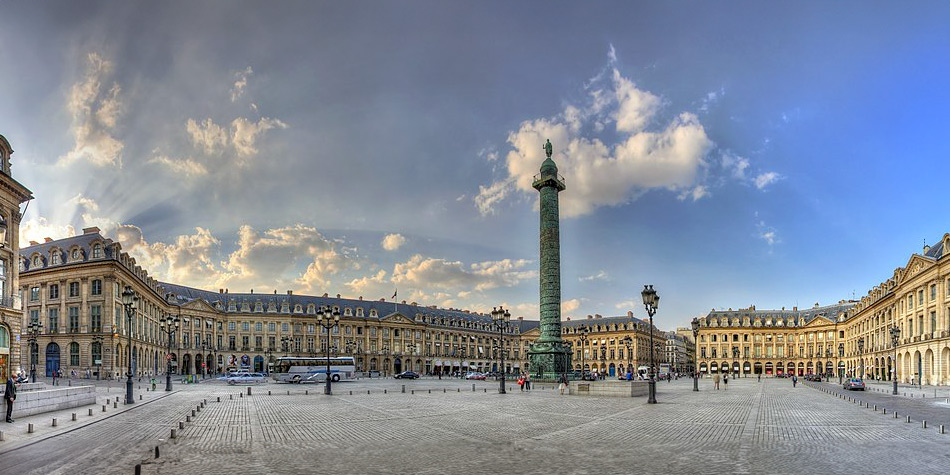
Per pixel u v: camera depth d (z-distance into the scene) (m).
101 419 27.47
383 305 151.75
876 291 115.56
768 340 171.88
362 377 106.94
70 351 83.44
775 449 18.81
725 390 60.62
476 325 167.88
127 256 90.69
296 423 26.16
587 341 175.12
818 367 164.50
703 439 20.98
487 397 44.50
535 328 177.62
